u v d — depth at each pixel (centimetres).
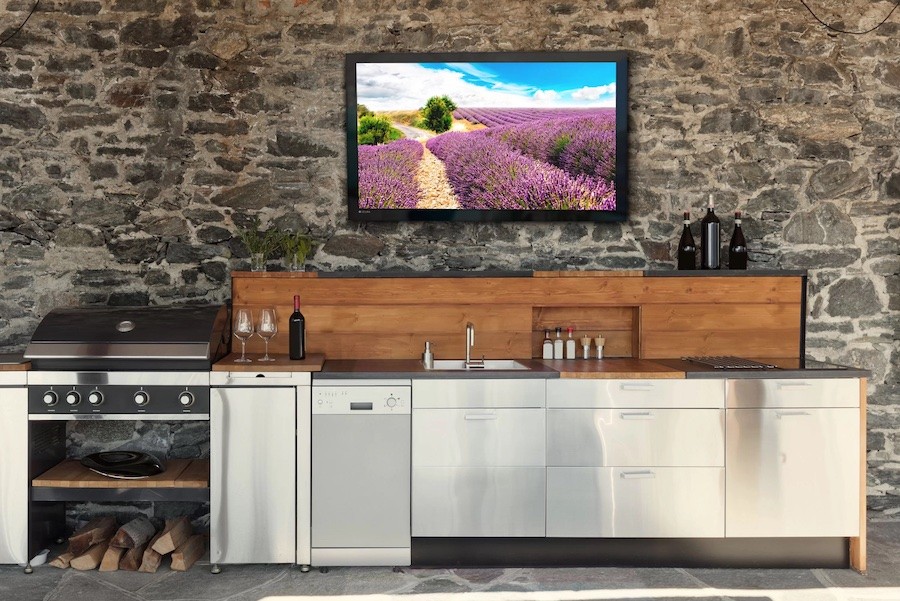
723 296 387
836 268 407
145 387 331
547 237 407
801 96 406
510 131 400
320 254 404
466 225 406
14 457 331
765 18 404
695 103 405
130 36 394
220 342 359
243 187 400
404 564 334
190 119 397
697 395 332
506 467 332
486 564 338
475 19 402
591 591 310
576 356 396
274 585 319
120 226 396
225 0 397
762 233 406
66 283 395
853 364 407
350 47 400
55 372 329
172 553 341
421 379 332
